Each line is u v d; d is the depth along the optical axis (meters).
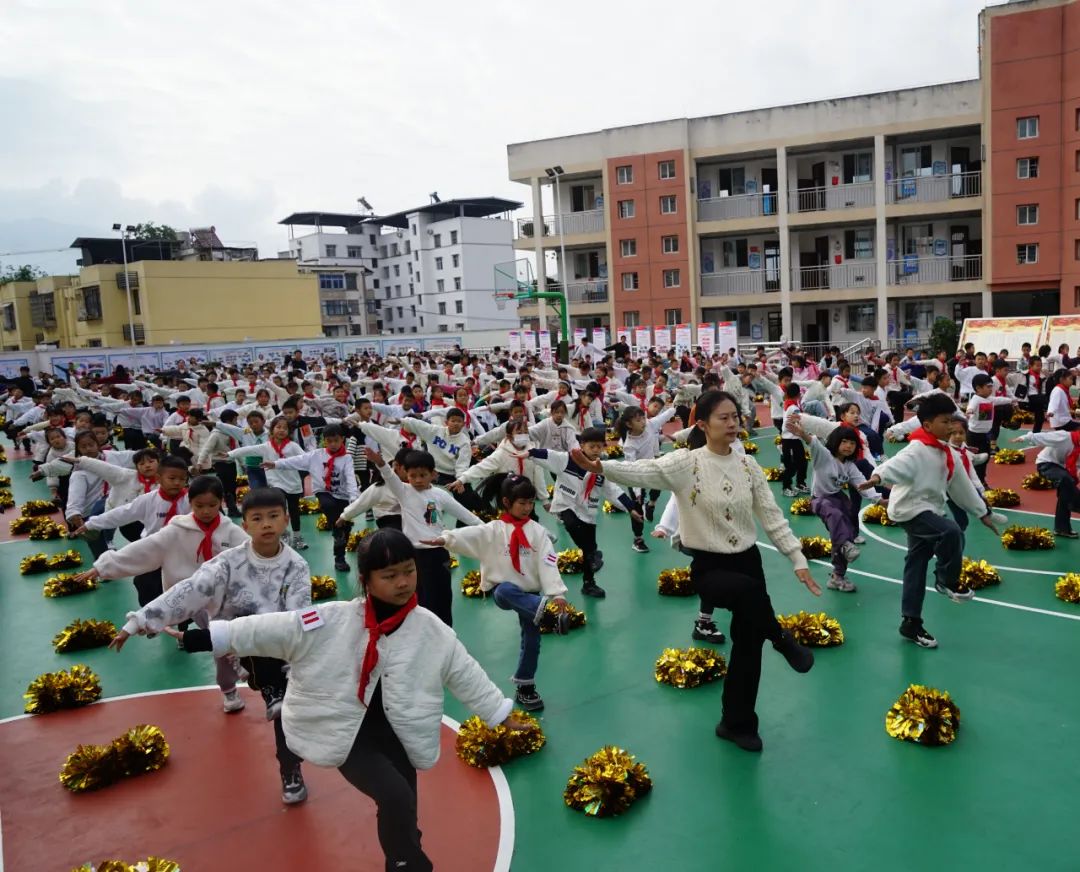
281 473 10.12
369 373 23.25
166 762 5.26
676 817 4.37
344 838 4.35
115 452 9.70
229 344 36.72
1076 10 30.33
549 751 5.14
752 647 4.88
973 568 7.79
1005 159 32.00
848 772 4.73
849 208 34.47
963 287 33.31
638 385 15.20
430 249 72.31
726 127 36.22
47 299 52.28
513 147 40.09
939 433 6.17
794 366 19.75
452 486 7.89
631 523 10.60
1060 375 11.45
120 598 8.85
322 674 3.36
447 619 6.39
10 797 4.94
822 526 10.43
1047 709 5.39
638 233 38.16
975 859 3.92
